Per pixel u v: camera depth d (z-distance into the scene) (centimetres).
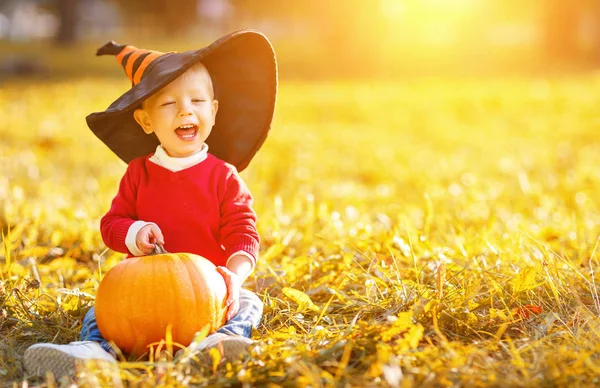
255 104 402
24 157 1066
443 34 5972
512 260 474
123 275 335
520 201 842
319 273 479
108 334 335
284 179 987
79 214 648
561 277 428
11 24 8294
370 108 1880
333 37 3350
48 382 309
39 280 453
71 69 2988
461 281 425
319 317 386
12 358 346
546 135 1469
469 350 326
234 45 387
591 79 2458
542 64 3161
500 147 1336
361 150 1291
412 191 926
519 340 351
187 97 366
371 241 530
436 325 341
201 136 373
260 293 443
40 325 392
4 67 2805
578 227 615
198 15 6338
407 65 3238
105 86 2289
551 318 372
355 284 447
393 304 401
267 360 321
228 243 368
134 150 402
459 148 1336
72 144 1255
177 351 335
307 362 314
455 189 905
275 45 4628
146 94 349
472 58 3444
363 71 3072
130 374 311
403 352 315
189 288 334
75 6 4772
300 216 634
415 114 1805
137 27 6625
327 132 1520
